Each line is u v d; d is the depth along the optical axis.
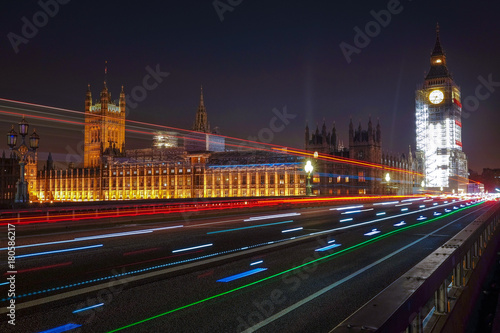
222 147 197.38
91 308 8.68
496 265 15.30
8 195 115.12
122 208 35.41
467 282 8.33
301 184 139.75
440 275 5.48
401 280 4.74
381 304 3.84
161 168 165.12
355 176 133.62
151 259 14.86
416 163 193.88
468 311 8.11
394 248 17.69
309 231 24.81
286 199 66.00
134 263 14.06
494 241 16.98
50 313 8.30
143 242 19.62
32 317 8.02
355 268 13.20
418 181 198.00
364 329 3.18
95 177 182.00
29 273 12.37
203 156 158.62
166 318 8.01
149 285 10.80
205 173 155.75
